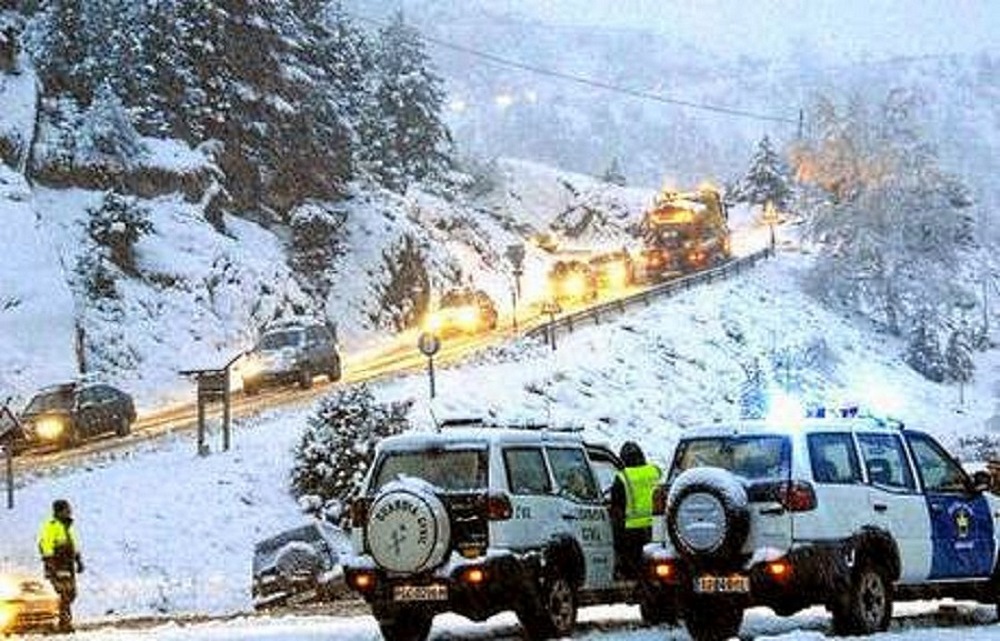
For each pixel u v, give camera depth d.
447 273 122.81
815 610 27.98
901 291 128.50
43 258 78.75
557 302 107.69
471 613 23.06
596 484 26.34
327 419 49.28
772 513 21.81
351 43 135.75
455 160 161.00
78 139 92.94
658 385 79.56
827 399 95.31
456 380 66.81
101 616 38.50
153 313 87.38
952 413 107.38
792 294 122.31
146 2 102.06
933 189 133.50
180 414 68.62
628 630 25.70
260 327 93.44
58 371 74.75
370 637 24.28
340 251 110.44
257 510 47.56
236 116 106.88
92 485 47.56
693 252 118.25
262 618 31.94
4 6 95.69
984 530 25.53
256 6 110.19
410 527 22.83
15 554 43.31
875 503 23.06
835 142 135.38
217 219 99.88
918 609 28.22
